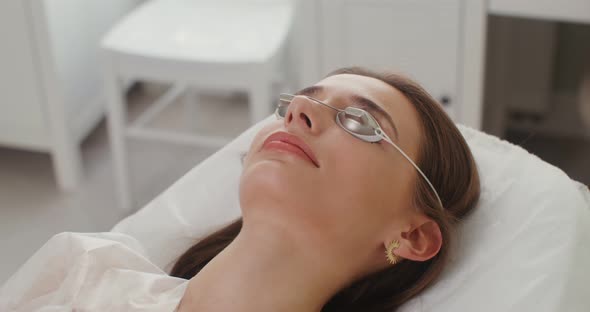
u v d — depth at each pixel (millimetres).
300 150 1185
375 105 1225
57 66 2557
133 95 3238
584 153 2789
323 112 1209
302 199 1156
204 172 1542
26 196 2684
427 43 2213
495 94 2660
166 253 1474
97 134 3004
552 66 2771
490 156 1411
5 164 2840
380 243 1230
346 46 2293
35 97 2588
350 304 1305
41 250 1283
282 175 1159
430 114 1265
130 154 2883
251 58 2277
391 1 2193
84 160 2865
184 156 2873
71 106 2695
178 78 2330
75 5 2670
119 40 2391
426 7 2170
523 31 2727
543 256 1205
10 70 2555
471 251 1271
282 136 1198
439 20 2174
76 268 1246
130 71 2361
